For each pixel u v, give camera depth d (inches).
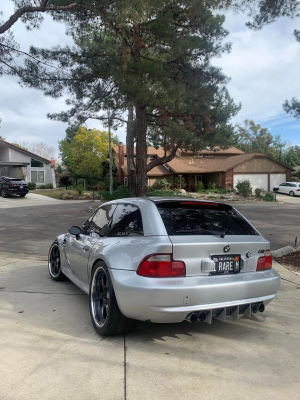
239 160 1499.8
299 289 233.1
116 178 1601.9
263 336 156.9
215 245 141.4
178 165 1534.2
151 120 677.3
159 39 490.3
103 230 180.1
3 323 165.6
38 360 129.1
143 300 131.3
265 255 157.6
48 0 353.1
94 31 475.5
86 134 1734.7
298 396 109.0
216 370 124.3
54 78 467.5
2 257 336.5
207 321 137.8
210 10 480.1
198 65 557.0
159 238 137.7
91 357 132.1
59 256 239.5
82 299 203.5
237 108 660.1
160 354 135.9
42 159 1603.1
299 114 385.7
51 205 928.3
